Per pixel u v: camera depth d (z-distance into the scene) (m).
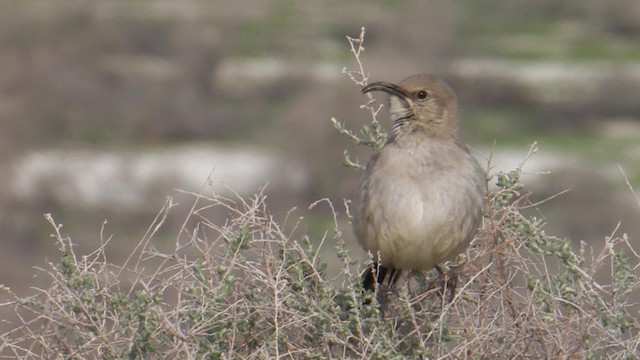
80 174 23.22
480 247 6.60
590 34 41.62
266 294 5.92
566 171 21.78
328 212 21.47
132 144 27.84
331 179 22.05
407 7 39.00
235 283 5.96
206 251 5.91
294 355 5.85
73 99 29.47
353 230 6.87
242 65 35.06
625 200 19.50
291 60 35.28
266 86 33.12
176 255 6.09
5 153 24.17
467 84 34.50
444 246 6.52
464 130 30.09
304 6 42.91
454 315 6.24
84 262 5.97
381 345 5.73
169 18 37.34
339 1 42.66
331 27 39.72
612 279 6.05
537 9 43.50
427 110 6.72
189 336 5.60
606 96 33.19
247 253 6.52
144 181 23.22
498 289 6.06
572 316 5.88
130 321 5.78
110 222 21.11
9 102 26.97
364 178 6.74
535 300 6.00
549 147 29.02
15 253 18.62
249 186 23.06
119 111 29.44
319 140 22.94
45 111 28.16
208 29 36.41
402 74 31.94
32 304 5.98
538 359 6.00
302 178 22.28
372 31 38.44
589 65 37.34
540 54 38.31
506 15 42.38
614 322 5.86
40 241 19.66
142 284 6.01
